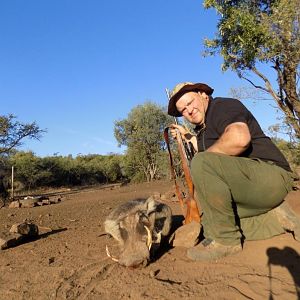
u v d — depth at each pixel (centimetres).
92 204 502
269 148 175
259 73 400
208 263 168
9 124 1302
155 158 1230
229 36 392
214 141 178
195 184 170
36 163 1459
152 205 197
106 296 151
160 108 1255
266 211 181
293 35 364
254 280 147
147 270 170
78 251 216
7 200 703
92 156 1959
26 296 159
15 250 231
